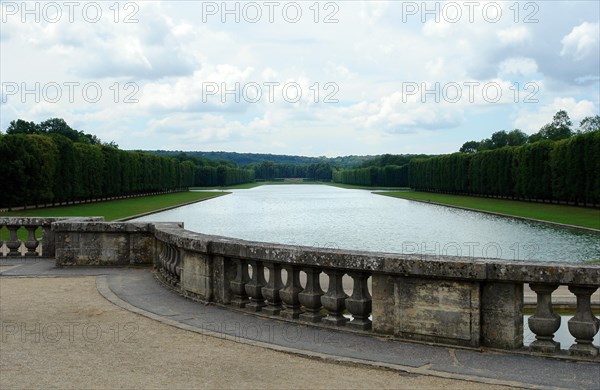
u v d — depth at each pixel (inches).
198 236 427.5
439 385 241.0
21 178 2506.2
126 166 3823.8
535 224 1809.8
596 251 1125.1
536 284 278.4
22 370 262.1
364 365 266.5
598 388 235.6
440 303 294.0
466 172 4377.5
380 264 307.1
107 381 247.1
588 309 273.0
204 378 251.1
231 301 393.7
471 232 1540.4
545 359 272.1
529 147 3198.8
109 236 581.3
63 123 5816.9
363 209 2753.4
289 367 266.4
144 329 337.1
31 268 574.9
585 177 2657.5
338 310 333.4
